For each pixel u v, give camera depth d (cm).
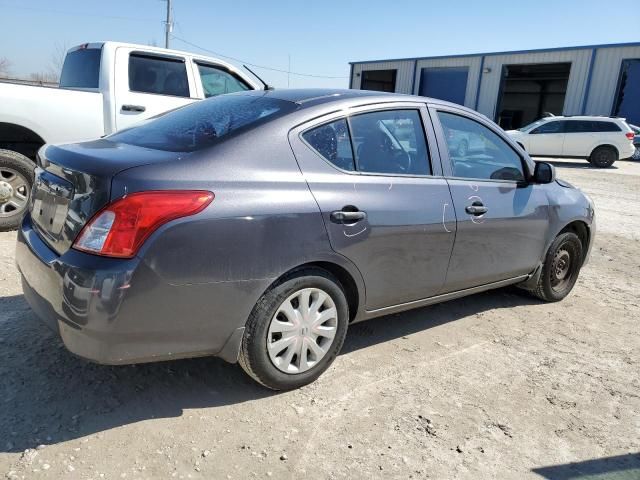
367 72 3766
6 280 426
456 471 250
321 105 311
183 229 244
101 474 230
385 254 322
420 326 412
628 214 990
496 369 351
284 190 277
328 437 267
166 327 250
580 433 286
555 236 457
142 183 241
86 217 242
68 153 277
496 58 3025
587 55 2683
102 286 231
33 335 342
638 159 2334
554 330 424
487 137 404
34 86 558
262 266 269
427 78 3384
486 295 498
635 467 262
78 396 284
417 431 277
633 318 462
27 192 553
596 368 362
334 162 305
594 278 578
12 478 223
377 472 245
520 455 265
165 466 239
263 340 280
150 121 355
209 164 262
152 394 292
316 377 312
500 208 393
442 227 350
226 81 730
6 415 263
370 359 351
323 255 291
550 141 2000
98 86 622
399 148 341
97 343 240
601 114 2678
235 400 293
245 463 245
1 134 562
